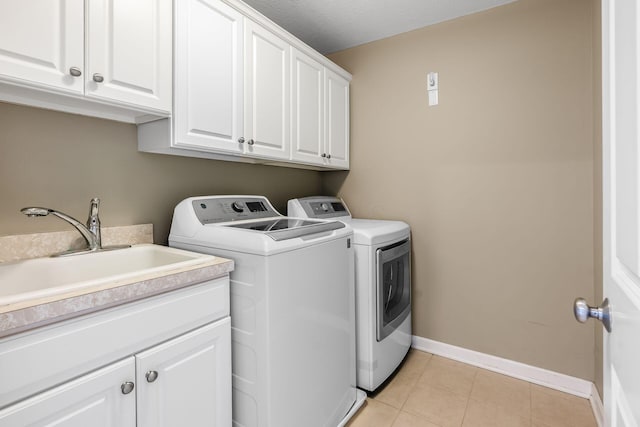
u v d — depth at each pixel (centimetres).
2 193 116
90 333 84
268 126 179
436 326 231
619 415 59
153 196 162
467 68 214
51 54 100
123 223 151
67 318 80
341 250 160
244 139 164
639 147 49
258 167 224
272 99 182
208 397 114
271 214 190
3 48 91
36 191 124
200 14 142
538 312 197
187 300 107
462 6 204
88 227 131
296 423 132
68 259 121
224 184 200
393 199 246
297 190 259
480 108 211
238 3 158
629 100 54
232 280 130
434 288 231
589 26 179
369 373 180
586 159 181
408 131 238
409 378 203
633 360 51
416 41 232
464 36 214
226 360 121
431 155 229
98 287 86
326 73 230
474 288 217
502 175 205
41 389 76
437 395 186
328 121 233
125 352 91
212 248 136
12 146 118
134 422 93
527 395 185
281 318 125
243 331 127
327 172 279
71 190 133
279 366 124
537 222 196
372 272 180
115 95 115
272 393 122
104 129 143
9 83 93
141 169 157
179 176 174
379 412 171
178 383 104
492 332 212
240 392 129
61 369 79
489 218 210
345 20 219
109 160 145
